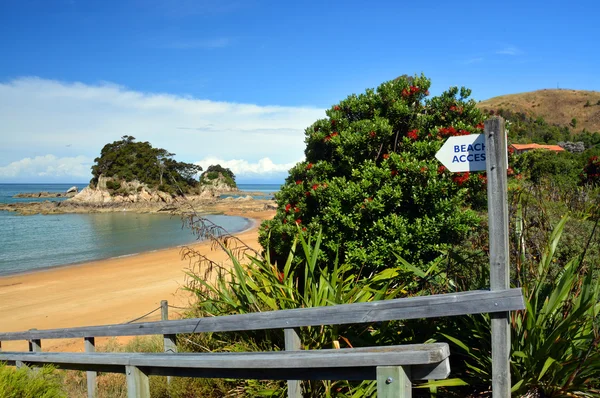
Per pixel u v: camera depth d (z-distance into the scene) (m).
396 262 5.15
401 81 6.68
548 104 141.12
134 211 68.94
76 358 3.84
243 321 3.35
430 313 2.77
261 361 2.70
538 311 3.46
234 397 3.87
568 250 5.04
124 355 3.46
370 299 4.00
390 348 2.40
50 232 39.66
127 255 25.39
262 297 4.23
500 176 2.85
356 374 2.55
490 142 2.88
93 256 25.59
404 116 6.52
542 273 3.70
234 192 134.75
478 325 3.45
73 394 5.27
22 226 45.72
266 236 6.41
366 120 6.32
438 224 5.19
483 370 3.37
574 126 127.31
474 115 6.34
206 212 59.81
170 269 19.62
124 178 82.81
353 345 3.74
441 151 3.11
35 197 119.88
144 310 12.53
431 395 3.37
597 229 5.60
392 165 5.63
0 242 32.81
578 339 3.16
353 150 6.09
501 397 2.80
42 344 9.63
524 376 3.12
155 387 4.29
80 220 53.12
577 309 3.07
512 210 4.60
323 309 3.02
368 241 5.41
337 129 6.57
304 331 3.78
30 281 18.84
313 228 5.71
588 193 8.38
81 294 15.68
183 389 4.04
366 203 5.32
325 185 5.79
